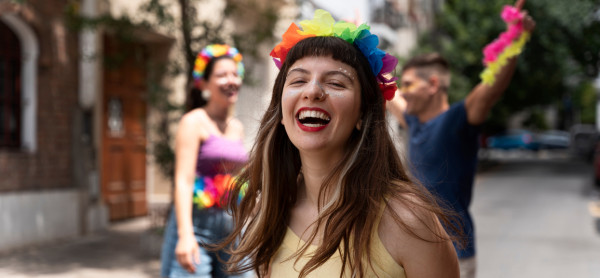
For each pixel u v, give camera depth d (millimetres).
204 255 2820
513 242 7844
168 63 6398
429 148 2846
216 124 2988
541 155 37188
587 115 59719
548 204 12102
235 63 3059
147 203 8922
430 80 3070
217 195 2793
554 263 6562
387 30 15320
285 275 1545
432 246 1344
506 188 15625
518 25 2709
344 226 1389
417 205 1360
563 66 14859
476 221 9781
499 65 2693
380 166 1436
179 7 6500
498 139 37281
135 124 8688
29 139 6734
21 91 6688
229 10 6523
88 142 7504
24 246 6508
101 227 7727
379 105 1498
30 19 6512
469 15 16859
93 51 7477
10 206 6293
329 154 1507
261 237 1603
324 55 1459
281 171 1634
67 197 7141
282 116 1624
